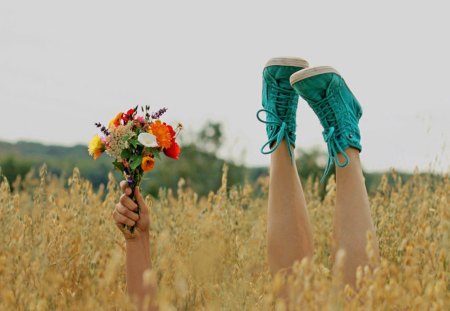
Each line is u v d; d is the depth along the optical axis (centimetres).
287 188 205
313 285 153
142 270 187
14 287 180
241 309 170
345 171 200
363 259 192
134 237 188
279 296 186
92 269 219
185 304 191
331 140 203
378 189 283
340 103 205
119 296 173
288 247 202
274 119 212
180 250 232
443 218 175
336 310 147
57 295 188
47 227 233
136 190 189
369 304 153
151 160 186
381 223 241
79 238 235
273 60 215
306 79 204
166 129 191
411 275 164
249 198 302
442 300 154
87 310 170
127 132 189
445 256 167
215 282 184
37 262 194
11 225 226
